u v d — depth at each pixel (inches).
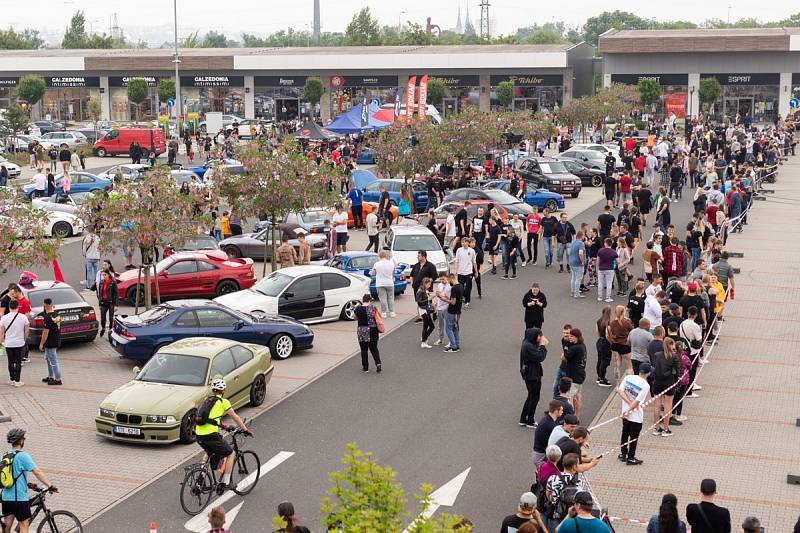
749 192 1648.6
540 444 603.8
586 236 1206.9
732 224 1541.6
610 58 3366.1
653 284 922.1
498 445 705.0
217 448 600.7
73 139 2878.9
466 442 710.5
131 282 1133.1
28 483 536.4
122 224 991.0
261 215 1240.8
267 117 3575.3
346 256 1180.5
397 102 2201.0
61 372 884.0
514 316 1079.6
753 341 966.4
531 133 2132.1
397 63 3417.8
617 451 694.5
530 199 1702.8
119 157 2758.4
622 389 674.8
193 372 738.2
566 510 524.4
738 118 3061.0
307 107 3545.8
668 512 474.9
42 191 1759.4
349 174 1681.8
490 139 1846.7
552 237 1460.4
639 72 3348.9
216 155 2188.7
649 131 2753.4
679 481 642.2
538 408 783.7
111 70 3609.7
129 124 3304.6
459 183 1748.3
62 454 690.2
